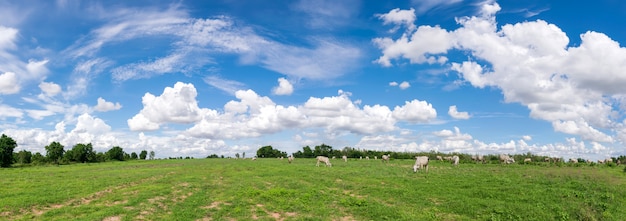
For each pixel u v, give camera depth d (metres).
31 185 30.58
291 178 34.19
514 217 18.78
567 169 46.72
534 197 23.22
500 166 52.50
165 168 55.28
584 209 19.55
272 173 39.69
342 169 44.81
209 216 19.58
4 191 26.78
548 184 29.20
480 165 55.16
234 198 23.86
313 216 19.30
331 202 22.59
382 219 18.75
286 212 20.44
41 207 21.33
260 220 18.50
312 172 40.50
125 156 112.25
